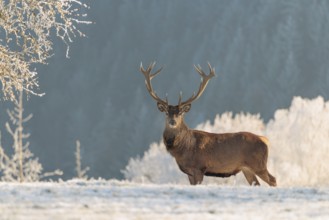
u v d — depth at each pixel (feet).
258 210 103.19
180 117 181.88
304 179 396.37
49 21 207.41
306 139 418.10
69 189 116.78
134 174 471.62
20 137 195.93
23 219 84.89
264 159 187.93
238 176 376.68
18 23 208.33
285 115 454.81
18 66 207.92
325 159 410.93
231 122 459.32
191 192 119.24
